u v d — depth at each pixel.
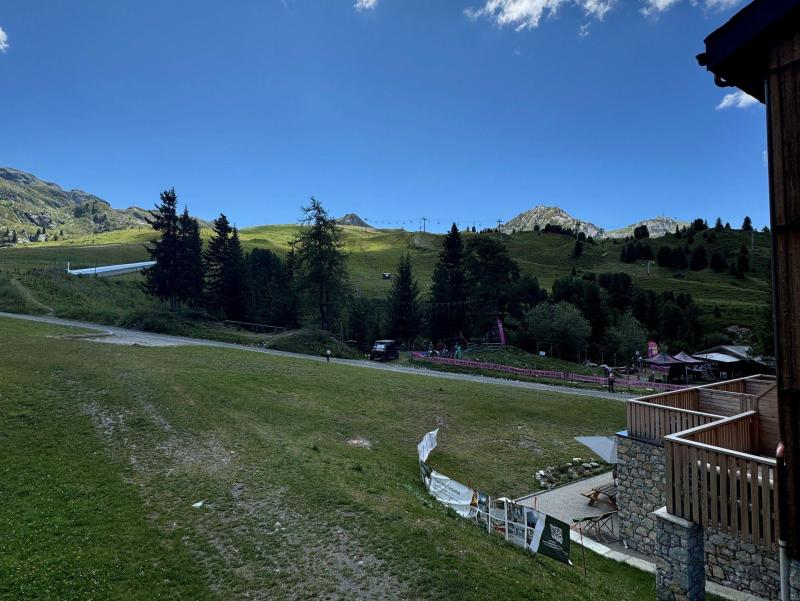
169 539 13.41
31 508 14.45
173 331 55.00
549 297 95.69
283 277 75.38
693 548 12.15
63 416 21.81
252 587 11.36
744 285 136.75
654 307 104.31
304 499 15.79
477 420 31.52
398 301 75.69
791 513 8.84
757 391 20.84
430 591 11.17
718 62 9.02
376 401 33.41
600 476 24.73
